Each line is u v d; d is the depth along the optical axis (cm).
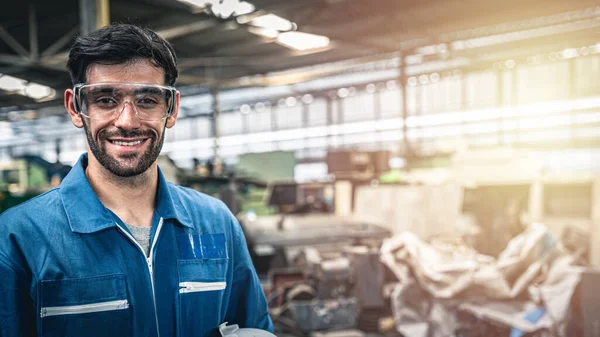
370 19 799
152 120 102
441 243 447
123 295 99
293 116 1585
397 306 390
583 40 898
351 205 641
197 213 117
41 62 755
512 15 791
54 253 96
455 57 984
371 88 1355
